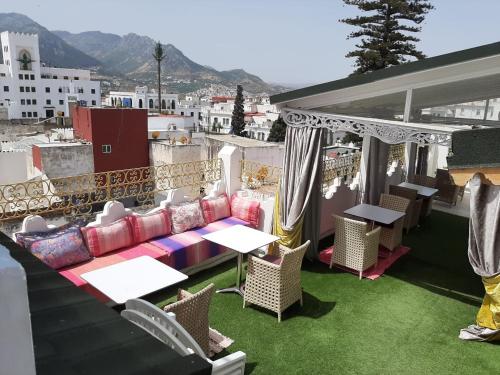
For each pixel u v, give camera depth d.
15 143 20.75
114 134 19.48
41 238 4.62
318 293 5.21
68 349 1.17
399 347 4.09
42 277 1.67
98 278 3.75
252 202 6.62
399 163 10.18
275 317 4.57
